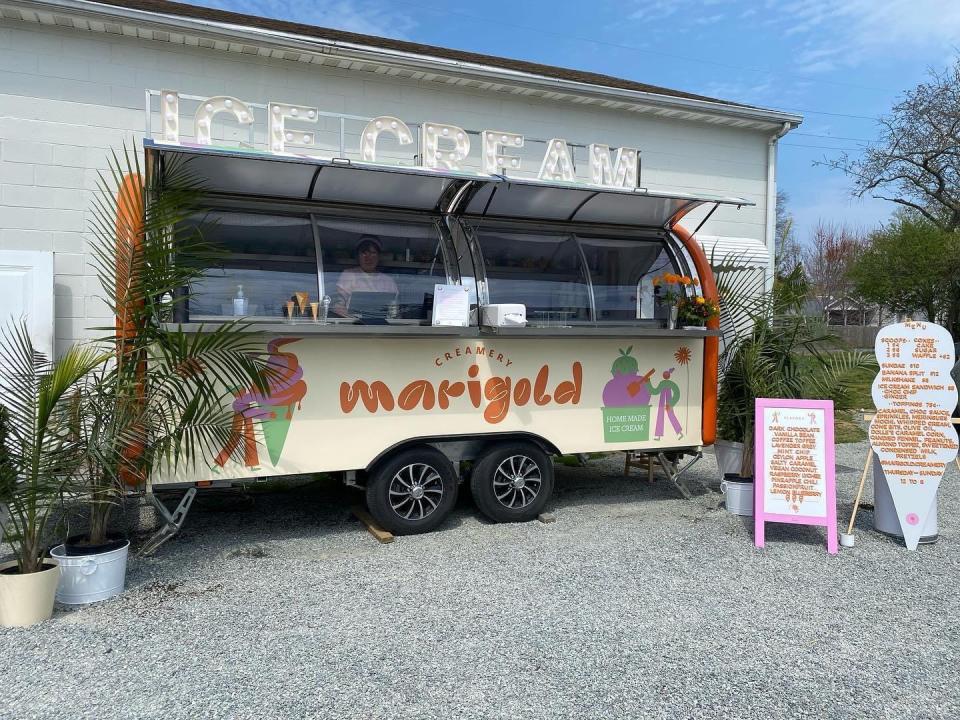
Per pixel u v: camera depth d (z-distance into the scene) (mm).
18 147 6301
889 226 23453
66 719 2736
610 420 5816
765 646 3412
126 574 4309
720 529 5367
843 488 6902
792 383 6027
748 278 7117
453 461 5367
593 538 5094
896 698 2959
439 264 5391
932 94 21766
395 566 4473
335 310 4922
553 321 5578
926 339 5055
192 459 4566
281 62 7270
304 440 4840
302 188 5008
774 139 9758
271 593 4008
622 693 2959
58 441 3793
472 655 3271
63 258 6457
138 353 4191
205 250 4703
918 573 4469
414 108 7879
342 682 3020
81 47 6484
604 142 8875
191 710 2801
